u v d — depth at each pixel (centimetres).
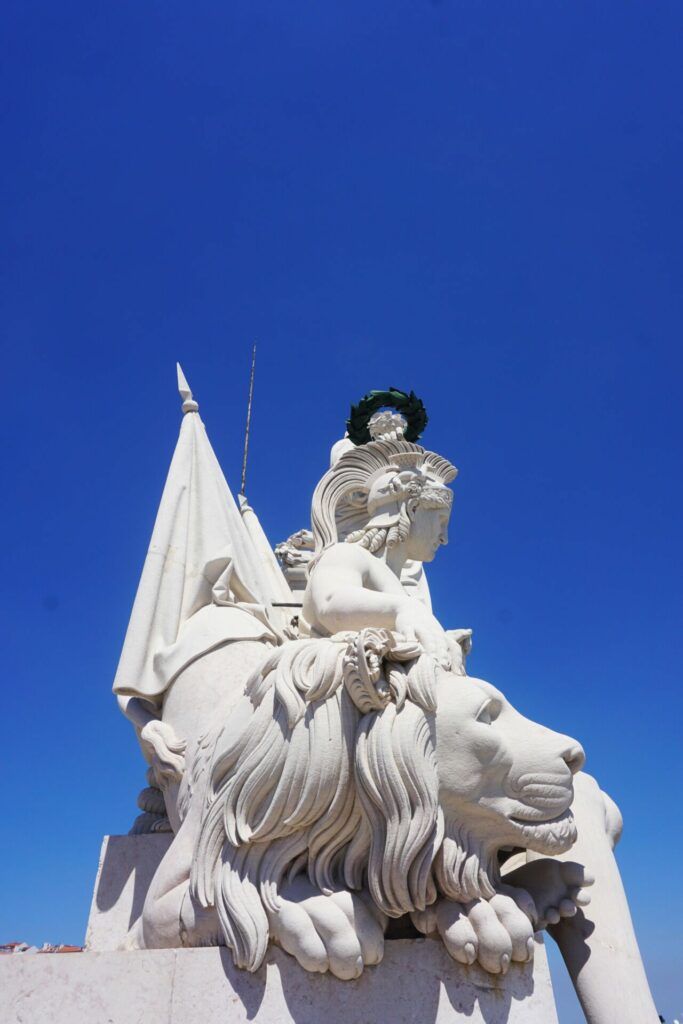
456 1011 200
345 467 337
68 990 205
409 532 325
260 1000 201
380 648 219
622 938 221
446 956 207
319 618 283
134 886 285
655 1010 212
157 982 205
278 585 421
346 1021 198
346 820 217
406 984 204
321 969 202
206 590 337
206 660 295
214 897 216
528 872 232
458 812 217
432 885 210
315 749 216
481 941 203
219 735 248
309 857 218
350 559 294
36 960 210
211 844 222
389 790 207
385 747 210
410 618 255
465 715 217
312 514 333
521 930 205
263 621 335
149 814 309
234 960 206
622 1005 207
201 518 361
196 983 204
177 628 324
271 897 210
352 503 338
